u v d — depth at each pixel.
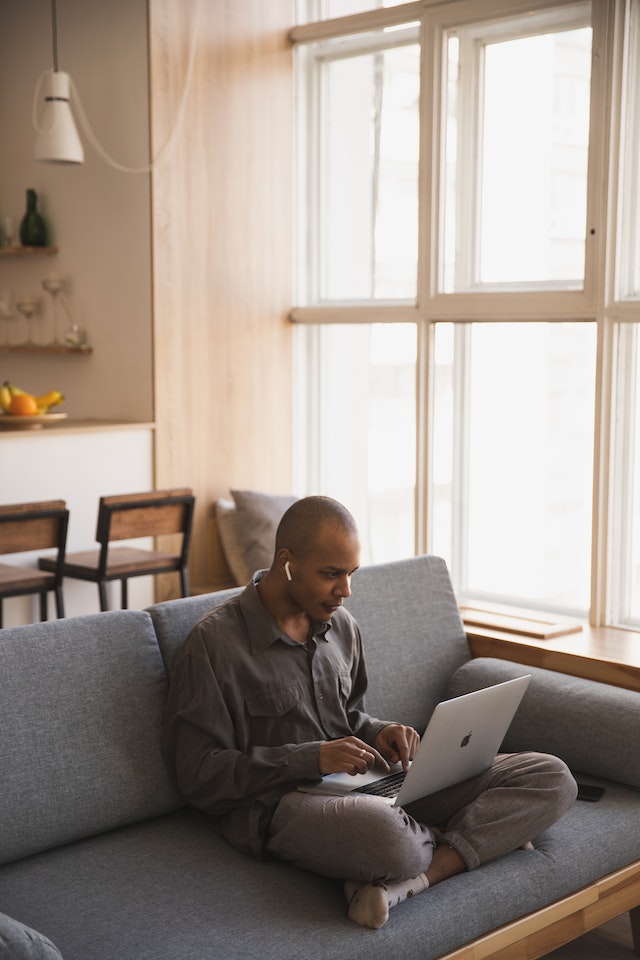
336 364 5.09
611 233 3.88
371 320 4.73
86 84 4.75
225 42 4.70
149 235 4.55
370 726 2.49
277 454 5.09
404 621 3.08
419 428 4.59
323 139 5.04
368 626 2.98
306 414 5.20
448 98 4.41
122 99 4.60
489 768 2.48
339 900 2.11
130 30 4.52
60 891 2.09
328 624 2.48
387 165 4.80
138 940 1.91
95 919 1.98
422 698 3.06
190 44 4.58
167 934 1.93
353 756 2.19
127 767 2.34
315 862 2.14
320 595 2.35
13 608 4.20
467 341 4.51
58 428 4.28
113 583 4.53
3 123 5.25
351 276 5.01
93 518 4.41
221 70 4.70
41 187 5.07
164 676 2.47
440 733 2.19
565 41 4.08
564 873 2.35
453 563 4.63
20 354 5.30
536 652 3.40
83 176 4.84
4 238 5.16
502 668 3.07
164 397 4.64
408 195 4.73
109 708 2.35
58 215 5.00
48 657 2.30
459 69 4.39
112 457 4.47
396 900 2.10
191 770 2.29
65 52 4.84
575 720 2.82
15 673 2.24
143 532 4.06
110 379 4.82
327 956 1.93
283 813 2.20
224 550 4.82
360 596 3.00
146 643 2.46
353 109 4.90
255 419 4.98
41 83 4.55
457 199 4.46
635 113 3.88
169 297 4.62
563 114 4.11
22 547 3.71
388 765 2.41
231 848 2.29
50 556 4.26
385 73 4.75
